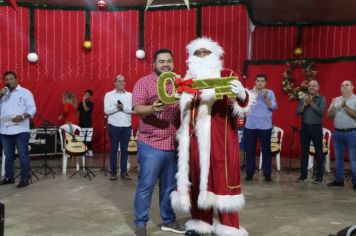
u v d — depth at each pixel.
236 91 3.23
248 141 6.69
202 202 3.27
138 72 9.87
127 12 9.79
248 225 4.16
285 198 5.44
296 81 9.54
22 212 4.61
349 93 6.26
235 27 9.38
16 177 6.84
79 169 7.29
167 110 3.55
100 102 9.96
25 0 9.52
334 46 9.72
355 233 3.19
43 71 9.75
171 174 3.75
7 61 9.52
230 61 9.45
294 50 9.79
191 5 9.52
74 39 9.84
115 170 6.63
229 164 3.31
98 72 9.93
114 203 5.07
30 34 9.62
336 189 6.11
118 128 6.56
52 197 5.38
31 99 6.16
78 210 4.72
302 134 6.67
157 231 3.95
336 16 9.54
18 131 6.03
